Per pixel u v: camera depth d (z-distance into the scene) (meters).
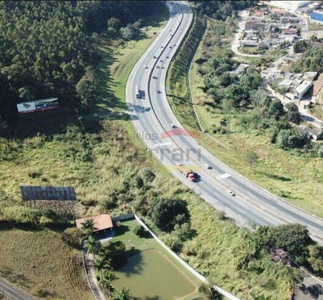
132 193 106.12
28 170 114.38
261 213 95.19
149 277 83.44
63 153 122.56
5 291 76.81
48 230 92.88
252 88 169.38
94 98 146.75
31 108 132.62
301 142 134.50
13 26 164.50
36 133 129.62
